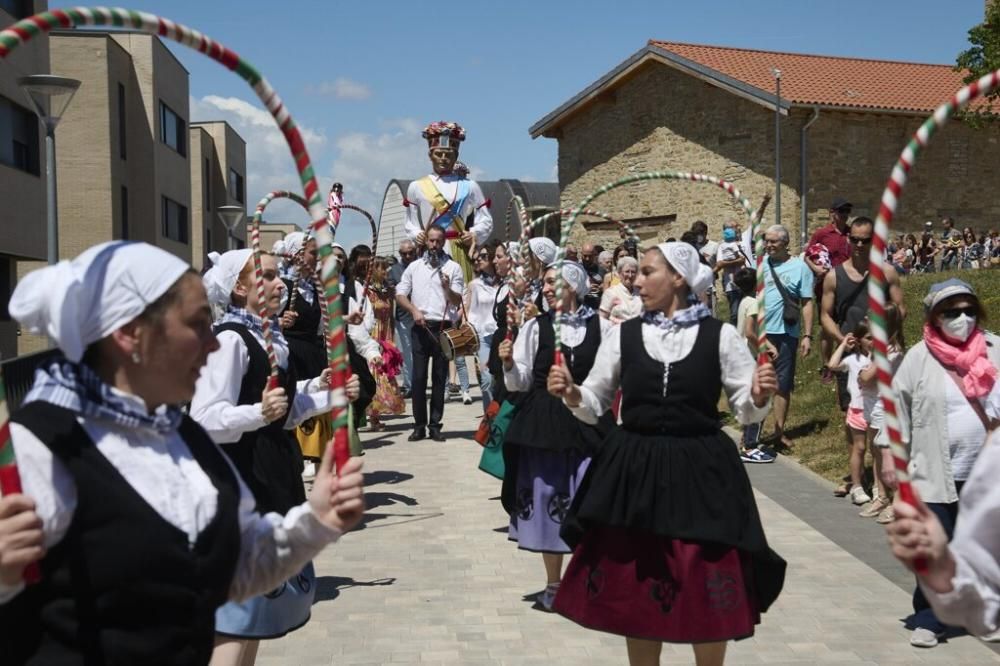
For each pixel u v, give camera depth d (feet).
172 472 7.80
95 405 7.54
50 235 36.78
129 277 7.64
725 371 14.60
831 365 27.37
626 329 14.96
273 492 13.82
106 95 92.32
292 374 14.57
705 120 90.63
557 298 15.71
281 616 13.12
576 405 15.33
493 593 20.95
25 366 24.39
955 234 84.84
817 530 25.26
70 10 7.22
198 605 7.66
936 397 17.61
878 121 85.56
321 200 8.63
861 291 28.81
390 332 47.96
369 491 30.30
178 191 113.50
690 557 13.60
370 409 39.37
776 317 33.55
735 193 15.29
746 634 13.51
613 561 13.97
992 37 74.33
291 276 23.02
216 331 13.76
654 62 95.14
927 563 7.82
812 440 34.71
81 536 7.30
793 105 81.05
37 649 7.31
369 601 20.44
